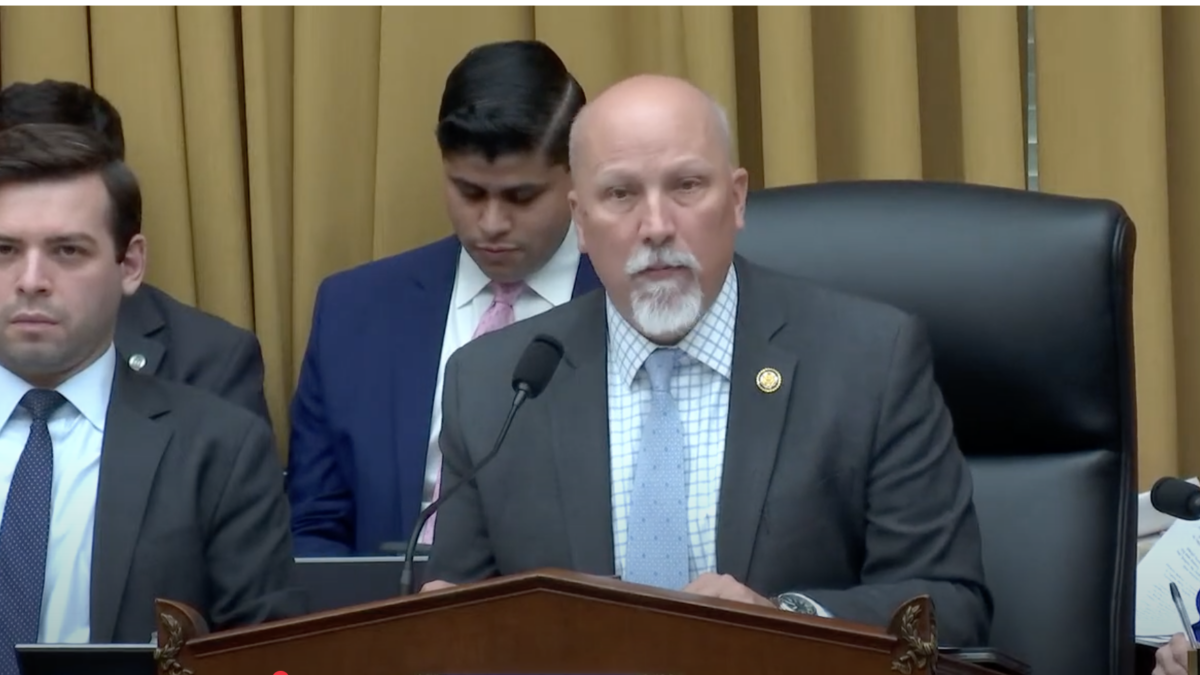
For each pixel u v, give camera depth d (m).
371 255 11.46
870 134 10.96
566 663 4.61
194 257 11.50
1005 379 7.70
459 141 9.79
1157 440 10.63
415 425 10.09
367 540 10.05
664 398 7.15
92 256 7.18
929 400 7.20
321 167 11.28
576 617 4.61
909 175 10.88
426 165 11.31
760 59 10.89
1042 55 10.82
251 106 11.35
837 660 4.50
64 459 7.24
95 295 7.20
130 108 11.40
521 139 9.73
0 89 11.02
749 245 8.09
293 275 11.45
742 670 4.54
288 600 7.19
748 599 5.96
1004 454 7.90
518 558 7.11
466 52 11.25
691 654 4.56
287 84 11.46
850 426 7.07
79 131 7.34
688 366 7.27
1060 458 7.75
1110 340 7.60
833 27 11.11
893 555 6.98
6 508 7.08
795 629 4.52
